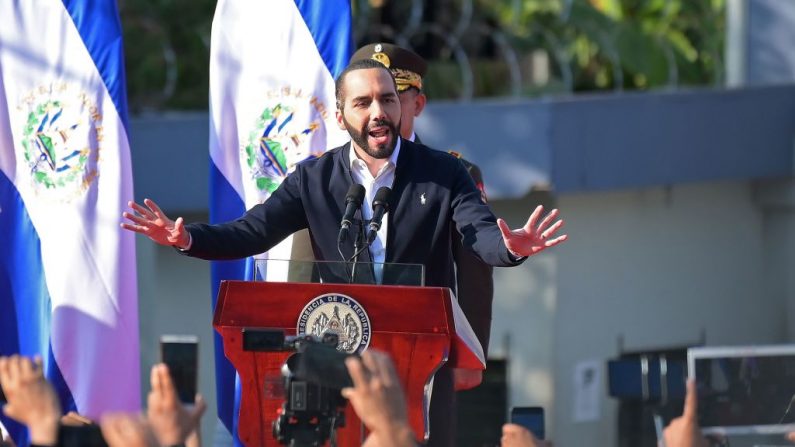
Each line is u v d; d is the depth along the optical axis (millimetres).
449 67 31688
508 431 11352
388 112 13484
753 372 12227
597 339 27078
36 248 16781
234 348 12055
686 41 33969
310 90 16562
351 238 13461
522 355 26531
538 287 26375
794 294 29297
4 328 16953
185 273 26156
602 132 25328
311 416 11000
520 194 24938
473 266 15344
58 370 16703
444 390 13797
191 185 24891
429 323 11992
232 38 16703
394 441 9312
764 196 29234
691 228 28516
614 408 27000
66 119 16625
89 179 16594
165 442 10766
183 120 24828
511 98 28844
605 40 32406
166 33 30484
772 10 29266
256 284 12109
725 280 29141
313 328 12055
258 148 16656
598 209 26953
